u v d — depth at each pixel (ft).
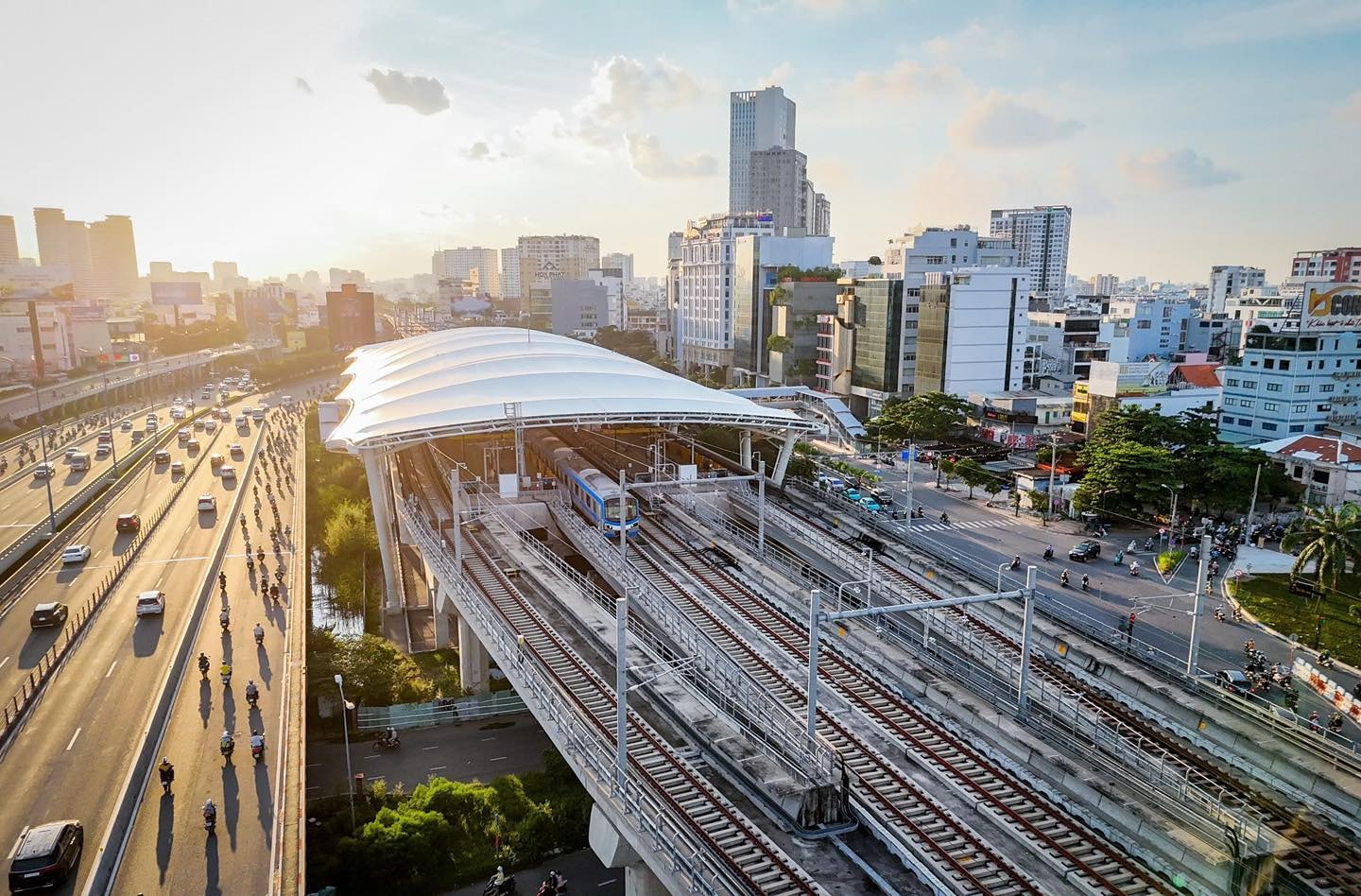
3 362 580.71
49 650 186.09
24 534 279.90
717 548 231.09
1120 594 228.84
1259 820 121.90
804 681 157.07
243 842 121.90
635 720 137.49
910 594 202.69
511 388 282.15
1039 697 156.15
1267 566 250.37
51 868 110.83
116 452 422.41
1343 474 293.43
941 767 130.62
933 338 492.54
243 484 360.48
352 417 276.82
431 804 151.33
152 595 205.98
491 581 201.67
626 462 318.04
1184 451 317.01
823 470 377.09
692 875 97.14
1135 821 118.32
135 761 137.08
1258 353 368.68
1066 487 320.29
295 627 199.41
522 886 138.92
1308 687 176.04
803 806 109.70
